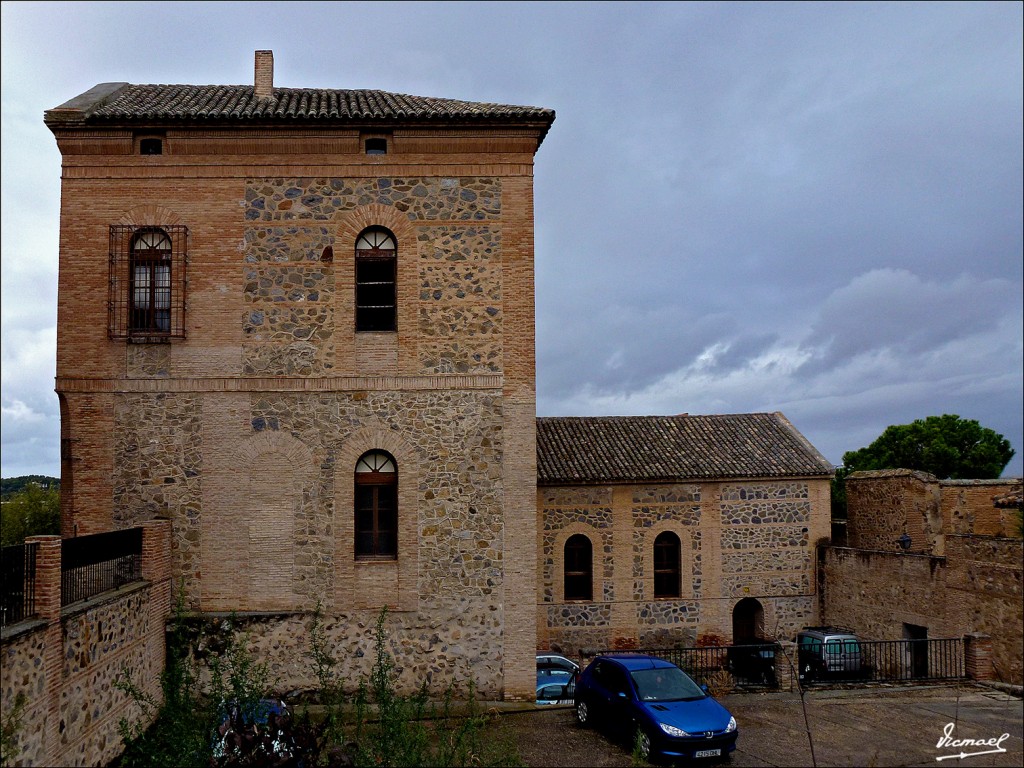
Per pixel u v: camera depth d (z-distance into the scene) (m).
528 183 15.88
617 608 22.73
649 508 23.17
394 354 15.46
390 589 15.05
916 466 35.28
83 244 15.30
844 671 21.00
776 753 12.55
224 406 15.18
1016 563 16.94
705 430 25.81
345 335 15.41
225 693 11.30
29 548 9.59
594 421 25.83
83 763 10.54
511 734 12.90
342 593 14.97
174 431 15.11
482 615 15.11
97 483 14.96
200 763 9.51
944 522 21.03
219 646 14.57
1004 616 17.19
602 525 22.91
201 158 15.53
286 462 15.16
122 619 12.10
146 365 15.20
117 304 15.22
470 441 15.38
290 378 15.27
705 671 18.48
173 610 14.75
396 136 15.75
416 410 15.38
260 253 15.48
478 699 14.93
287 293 15.45
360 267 15.77
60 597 10.01
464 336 15.57
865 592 21.86
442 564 15.14
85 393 15.09
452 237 15.74
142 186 15.45
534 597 15.20
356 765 9.57
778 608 23.58
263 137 15.59
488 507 15.30
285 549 15.01
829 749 12.74
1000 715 14.60
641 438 25.02
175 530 14.91
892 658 20.67
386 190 15.73
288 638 14.82
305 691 14.71
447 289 15.65
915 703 15.43
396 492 15.34
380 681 11.22
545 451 23.78
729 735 12.06
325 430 15.24
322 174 15.66
